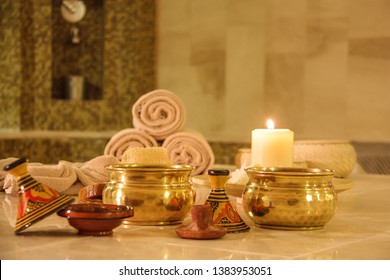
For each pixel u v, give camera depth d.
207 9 3.52
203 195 1.28
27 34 3.19
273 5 3.33
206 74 3.53
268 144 1.11
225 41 3.47
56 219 0.92
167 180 0.85
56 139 2.98
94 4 3.42
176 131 1.55
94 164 1.25
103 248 0.71
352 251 0.72
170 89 3.65
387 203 1.19
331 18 3.20
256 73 3.39
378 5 3.09
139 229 0.83
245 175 1.06
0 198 1.16
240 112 3.44
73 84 3.34
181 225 0.83
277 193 0.84
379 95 3.11
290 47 3.30
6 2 3.11
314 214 0.83
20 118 3.16
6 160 1.31
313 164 1.54
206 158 1.54
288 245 0.75
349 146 1.61
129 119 3.44
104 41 3.39
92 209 0.80
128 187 0.84
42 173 1.17
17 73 3.12
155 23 3.67
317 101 3.25
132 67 3.44
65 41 3.39
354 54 3.16
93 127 3.41
